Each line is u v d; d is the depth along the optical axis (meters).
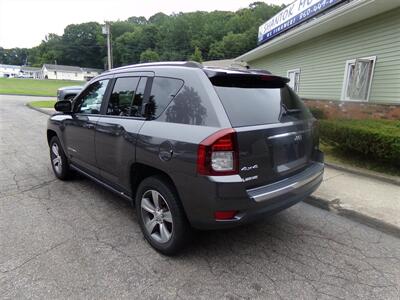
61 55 90.12
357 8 6.93
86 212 3.62
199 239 3.07
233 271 2.54
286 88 3.14
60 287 2.28
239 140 2.24
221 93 2.42
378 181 4.73
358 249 2.93
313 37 10.23
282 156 2.63
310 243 3.03
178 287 2.32
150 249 2.84
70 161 4.39
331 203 3.85
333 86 9.45
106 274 2.45
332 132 5.78
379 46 7.48
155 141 2.56
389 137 4.71
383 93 7.44
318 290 2.31
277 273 2.52
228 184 2.19
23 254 2.71
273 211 2.49
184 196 2.40
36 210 3.65
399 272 2.56
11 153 6.49
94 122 3.48
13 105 18.56
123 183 3.17
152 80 2.89
